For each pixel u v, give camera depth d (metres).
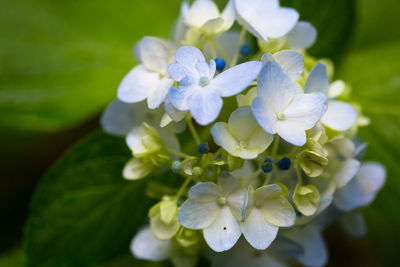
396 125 0.42
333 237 0.44
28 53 0.42
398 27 0.45
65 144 0.44
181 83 0.33
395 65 0.43
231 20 0.35
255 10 0.35
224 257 0.36
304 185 0.35
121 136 0.38
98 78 0.43
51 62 0.42
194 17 0.35
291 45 0.36
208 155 0.33
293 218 0.33
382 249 0.43
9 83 0.42
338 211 0.37
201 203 0.33
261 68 0.32
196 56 0.33
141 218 0.39
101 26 0.44
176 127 0.35
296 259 0.36
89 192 0.38
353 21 0.40
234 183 0.33
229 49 0.37
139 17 0.44
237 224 0.33
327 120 0.34
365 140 0.42
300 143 0.32
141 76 0.35
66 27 0.44
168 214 0.34
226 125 0.33
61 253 0.39
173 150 0.35
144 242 0.36
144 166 0.35
